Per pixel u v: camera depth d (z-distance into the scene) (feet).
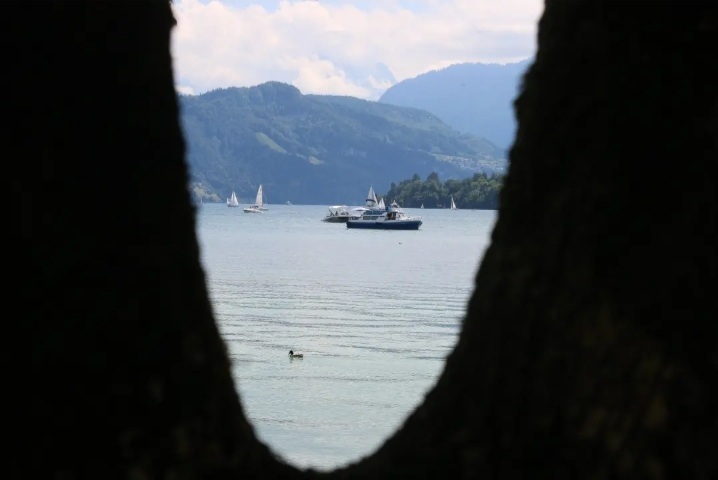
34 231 18.49
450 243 533.96
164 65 21.01
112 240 19.47
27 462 18.40
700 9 19.15
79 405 18.79
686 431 18.42
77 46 19.22
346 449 79.10
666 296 18.71
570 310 19.65
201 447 20.47
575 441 19.17
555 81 20.93
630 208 19.30
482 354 21.39
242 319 176.96
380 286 261.03
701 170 18.78
